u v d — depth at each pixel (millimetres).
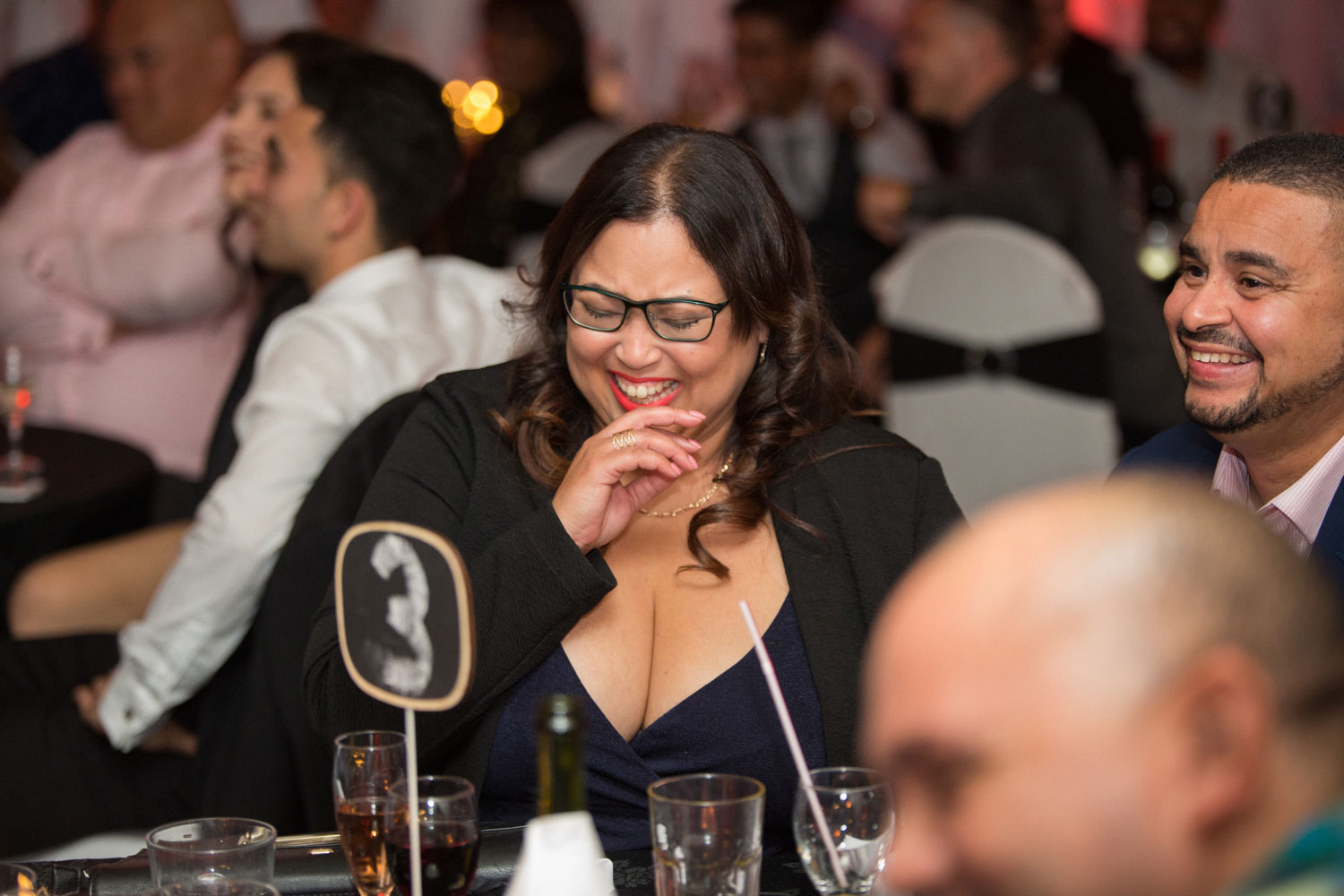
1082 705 484
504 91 4410
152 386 3709
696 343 1504
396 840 1110
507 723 1515
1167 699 481
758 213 1521
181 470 3717
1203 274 1438
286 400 2129
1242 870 485
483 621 1442
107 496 2814
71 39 5645
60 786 2062
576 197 1530
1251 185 1387
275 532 2070
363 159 2283
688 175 1485
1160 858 484
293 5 5918
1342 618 511
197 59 3754
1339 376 1381
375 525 1083
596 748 1504
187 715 2197
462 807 1112
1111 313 3527
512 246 4332
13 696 2236
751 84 4602
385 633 1081
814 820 1125
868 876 1134
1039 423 3445
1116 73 4312
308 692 1563
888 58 5895
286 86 2283
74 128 4730
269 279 3684
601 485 1434
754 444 1636
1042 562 511
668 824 1059
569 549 1424
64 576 2488
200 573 2049
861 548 1616
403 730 1474
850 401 1770
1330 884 463
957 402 3525
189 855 1098
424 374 2256
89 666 2334
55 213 3881
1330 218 1345
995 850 500
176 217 3707
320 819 1920
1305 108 6402
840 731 1539
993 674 499
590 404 1680
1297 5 6312
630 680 1530
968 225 3422
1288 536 1501
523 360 1684
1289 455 1461
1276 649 487
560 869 844
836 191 4559
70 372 3771
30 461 2988
